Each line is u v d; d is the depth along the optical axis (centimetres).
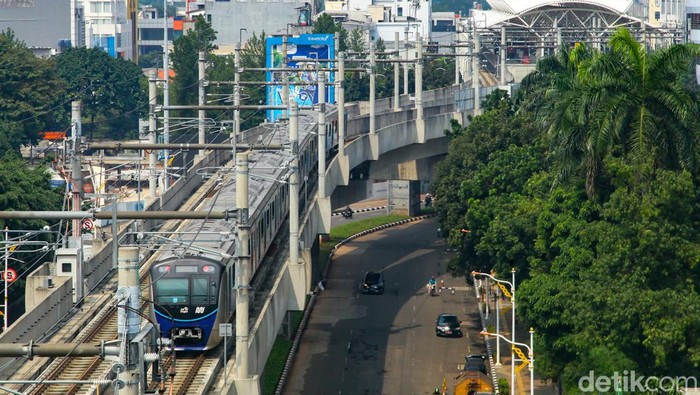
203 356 10769
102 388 9888
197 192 18075
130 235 14400
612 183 12044
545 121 14575
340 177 18150
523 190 15675
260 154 16362
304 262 13400
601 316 11019
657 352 10531
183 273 10706
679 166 12150
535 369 13012
